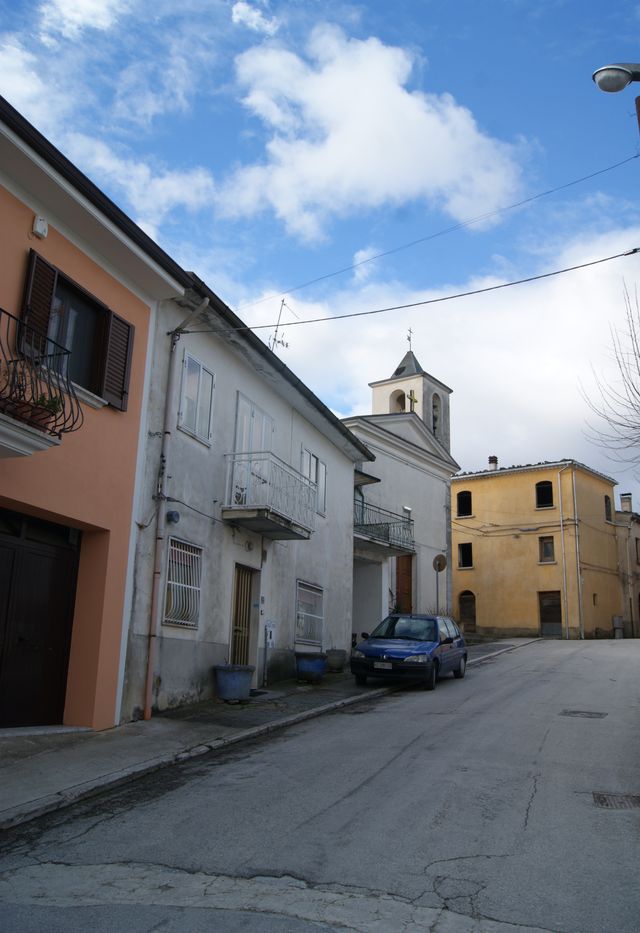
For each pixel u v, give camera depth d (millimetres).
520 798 7141
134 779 8047
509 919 4473
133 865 5363
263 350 14758
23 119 8500
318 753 9336
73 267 10125
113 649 10602
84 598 10516
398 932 4277
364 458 22453
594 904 4703
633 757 9016
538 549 38625
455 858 5473
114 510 10758
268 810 6719
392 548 24984
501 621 38844
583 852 5648
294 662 17406
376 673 16062
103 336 10680
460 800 7039
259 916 4477
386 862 5383
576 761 8766
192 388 13180
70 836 6059
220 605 13859
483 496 40906
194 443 13141
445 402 34750
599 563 39406
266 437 16359
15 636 9547
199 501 13227
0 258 8883
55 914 4504
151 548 11641
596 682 17031
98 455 10477
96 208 9875
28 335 9109
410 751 9336
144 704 11195
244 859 5453
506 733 10562
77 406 9242
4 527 9484
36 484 9227
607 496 41625
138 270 11203
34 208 9438
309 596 18891
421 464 30516
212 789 7551
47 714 9984
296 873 5176
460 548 41219
